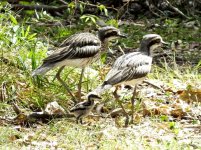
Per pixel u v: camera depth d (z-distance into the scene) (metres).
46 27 21.03
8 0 22.98
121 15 22.98
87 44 14.43
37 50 15.88
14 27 16.05
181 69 17.41
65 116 13.66
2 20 16.84
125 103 14.55
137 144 12.22
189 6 23.30
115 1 23.48
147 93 15.38
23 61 15.13
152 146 12.11
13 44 15.70
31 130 13.10
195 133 13.08
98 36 15.03
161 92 15.52
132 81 13.25
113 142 12.25
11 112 13.96
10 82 14.76
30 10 22.66
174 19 22.50
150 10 23.12
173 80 16.23
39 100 14.29
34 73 13.85
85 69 15.80
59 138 12.65
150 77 16.44
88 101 13.27
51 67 14.02
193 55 18.81
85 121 13.65
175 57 18.62
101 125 13.32
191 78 16.45
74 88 15.11
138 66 13.26
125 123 13.35
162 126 13.29
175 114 14.06
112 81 12.92
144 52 13.87
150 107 14.22
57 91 14.71
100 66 16.48
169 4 22.77
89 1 23.30
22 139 12.46
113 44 19.47
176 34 20.98
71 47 14.27
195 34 21.03
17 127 13.08
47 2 23.89
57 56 14.10
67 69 15.56
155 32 21.31
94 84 15.38
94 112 14.20
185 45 19.75
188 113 14.17
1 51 15.44
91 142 12.44
